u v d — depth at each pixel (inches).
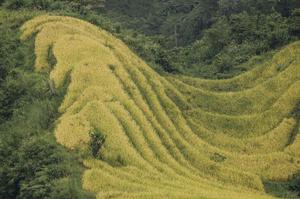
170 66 3850.9
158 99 3316.9
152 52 3929.6
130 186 2274.9
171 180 2471.7
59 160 2385.6
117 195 2186.3
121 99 2989.7
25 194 2202.3
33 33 3654.0
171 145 2901.1
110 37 3828.7
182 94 3513.8
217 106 3454.7
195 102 3472.0
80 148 2524.6
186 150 2918.3
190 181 2518.5
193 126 3225.9
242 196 2410.2
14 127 2731.3
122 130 2699.3
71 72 3134.8
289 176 2881.4
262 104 3415.4
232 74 3828.7
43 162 2354.8
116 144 2578.7
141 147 2696.9
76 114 2746.1
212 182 2645.2
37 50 3427.7
